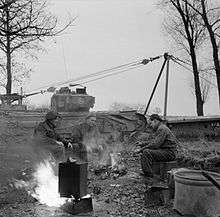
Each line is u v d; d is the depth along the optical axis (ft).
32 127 43.50
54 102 51.72
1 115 47.19
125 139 42.80
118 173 30.19
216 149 34.19
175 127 44.01
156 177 27.30
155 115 28.58
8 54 73.77
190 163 28.76
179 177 21.15
